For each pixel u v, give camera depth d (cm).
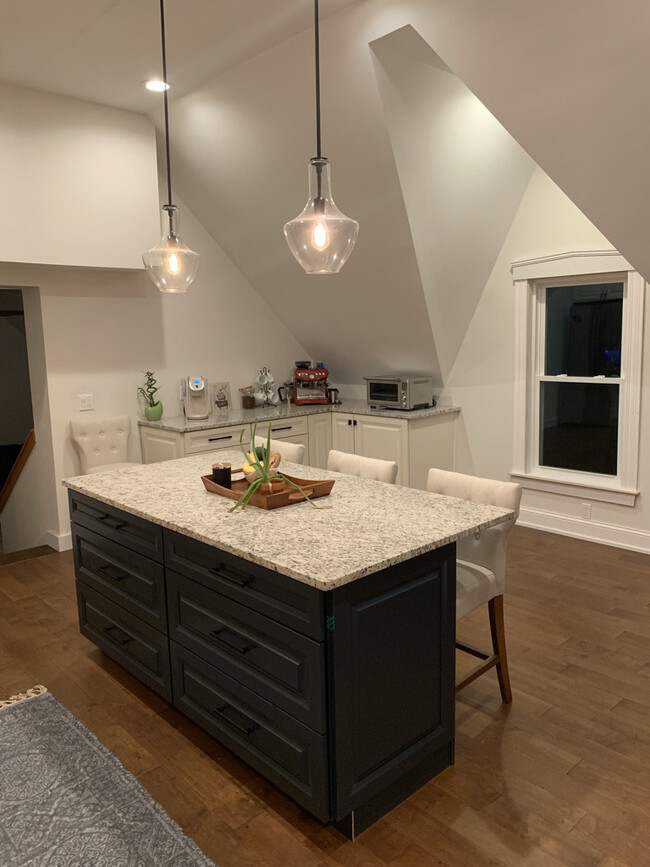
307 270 220
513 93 279
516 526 485
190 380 495
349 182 394
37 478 490
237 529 220
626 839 189
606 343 433
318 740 186
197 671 237
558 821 197
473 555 261
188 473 313
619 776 216
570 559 412
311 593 179
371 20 296
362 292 482
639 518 420
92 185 421
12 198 390
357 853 187
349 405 554
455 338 495
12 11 290
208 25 309
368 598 189
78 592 314
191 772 225
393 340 514
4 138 384
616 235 307
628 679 275
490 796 209
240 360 566
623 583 373
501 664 257
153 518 239
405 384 491
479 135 377
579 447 457
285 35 323
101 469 454
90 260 426
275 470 265
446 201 399
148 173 447
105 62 351
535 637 312
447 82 336
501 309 471
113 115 426
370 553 192
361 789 192
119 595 279
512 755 228
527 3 247
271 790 215
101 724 255
